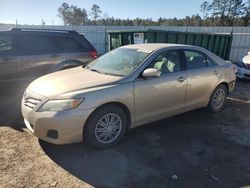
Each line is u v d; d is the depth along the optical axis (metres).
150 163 3.73
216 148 4.26
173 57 4.90
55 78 4.32
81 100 3.66
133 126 4.38
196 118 5.60
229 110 6.24
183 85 4.90
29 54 6.27
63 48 6.75
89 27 17.30
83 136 3.86
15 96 6.67
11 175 3.32
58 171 3.45
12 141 4.21
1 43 6.04
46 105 3.67
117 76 4.24
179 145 4.31
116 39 9.82
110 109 3.97
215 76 5.59
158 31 8.94
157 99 4.53
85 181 3.27
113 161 3.74
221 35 11.69
